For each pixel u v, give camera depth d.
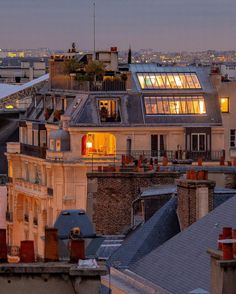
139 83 170.38
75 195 159.25
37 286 47.97
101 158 160.00
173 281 57.34
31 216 162.50
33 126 173.88
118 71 171.75
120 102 168.38
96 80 169.25
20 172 168.75
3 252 49.75
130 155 153.75
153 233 69.44
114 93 168.38
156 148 168.62
